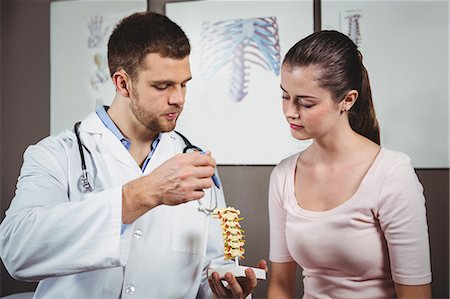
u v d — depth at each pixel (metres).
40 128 2.20
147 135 1.21
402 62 1.88
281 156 1.97
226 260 1.25
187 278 1.18
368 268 1.18
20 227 1.01
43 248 1.01
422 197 1.16
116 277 1.13
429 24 1.86
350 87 1.15
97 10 2.15
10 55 2.22
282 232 1.29
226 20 2.03
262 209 1.99
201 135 2.03
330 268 1.21
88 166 1.15
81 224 1.00
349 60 1.14
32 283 2.15
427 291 1.14
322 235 1.17
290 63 1.13
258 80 1.99
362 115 1.26
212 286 1.12
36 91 2.21
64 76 2.18
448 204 1.85
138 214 1.01
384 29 1.89
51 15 2.20
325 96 1.12
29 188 1.07
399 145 1.87
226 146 2.01
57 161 1.13
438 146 1.85
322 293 1.22
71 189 1.13
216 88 2.02
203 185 0.97
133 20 1.14
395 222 1.13
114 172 1.17
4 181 2.21
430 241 1.86
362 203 1.14
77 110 2.16
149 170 1.20
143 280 1.14
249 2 2.01
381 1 1.90
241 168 2.00
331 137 1.18
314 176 1.23
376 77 1.89
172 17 2.08
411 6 1.87
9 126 2.21
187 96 2.04
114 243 0.99
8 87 2.22
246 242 1.99
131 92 1.13
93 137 1.19
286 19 1.98
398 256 1.14
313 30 1.96
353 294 1.20
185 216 1.20
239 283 1.13
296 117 1.15
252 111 1.99
